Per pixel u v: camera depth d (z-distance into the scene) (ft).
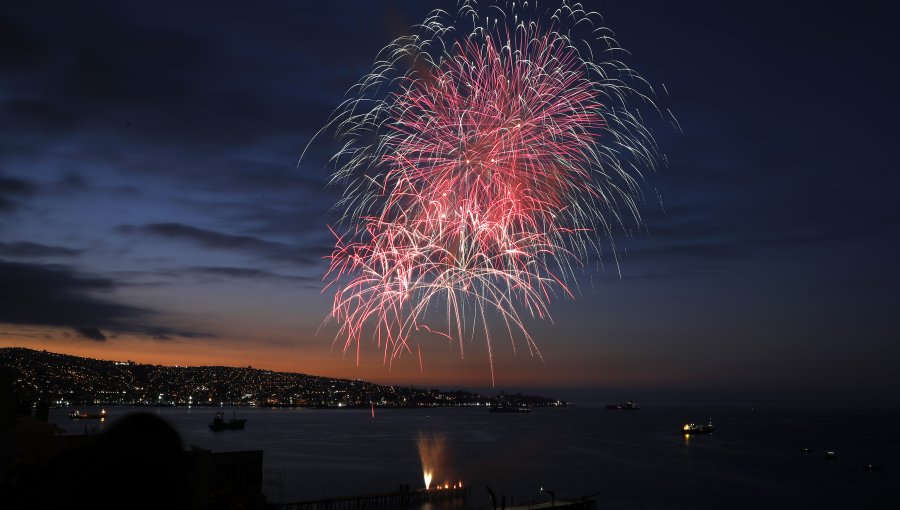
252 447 500.33
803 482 323.98
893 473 364.17
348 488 282.77
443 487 256.52
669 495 276.00
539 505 205.77
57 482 8.27
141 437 8.70
